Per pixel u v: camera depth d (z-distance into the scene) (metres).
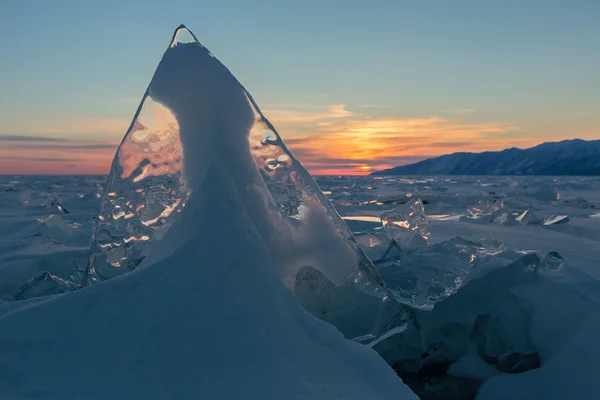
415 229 3.70
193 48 2.33
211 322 1.62
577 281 2.75
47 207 10.23
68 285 2.93
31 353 1.45
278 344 1.64
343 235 2.19
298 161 2.28
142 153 2.28
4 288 3.30
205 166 2.14
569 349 2.29
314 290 2.22
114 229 2.25
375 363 1.74
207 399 1.36
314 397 1.44
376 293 2.25
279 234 2.10
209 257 1.82
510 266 2.86
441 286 2.64
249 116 2.24
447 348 2.74
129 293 1.68
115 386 1.36
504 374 2.47
